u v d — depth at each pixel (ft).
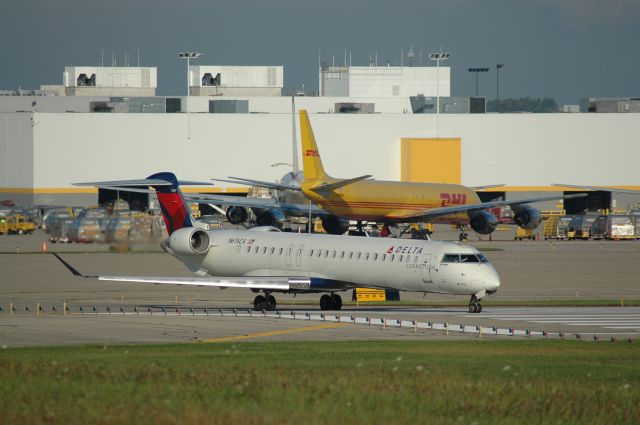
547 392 401.08
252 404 357.82
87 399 359.25
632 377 445.78
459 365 469.16
